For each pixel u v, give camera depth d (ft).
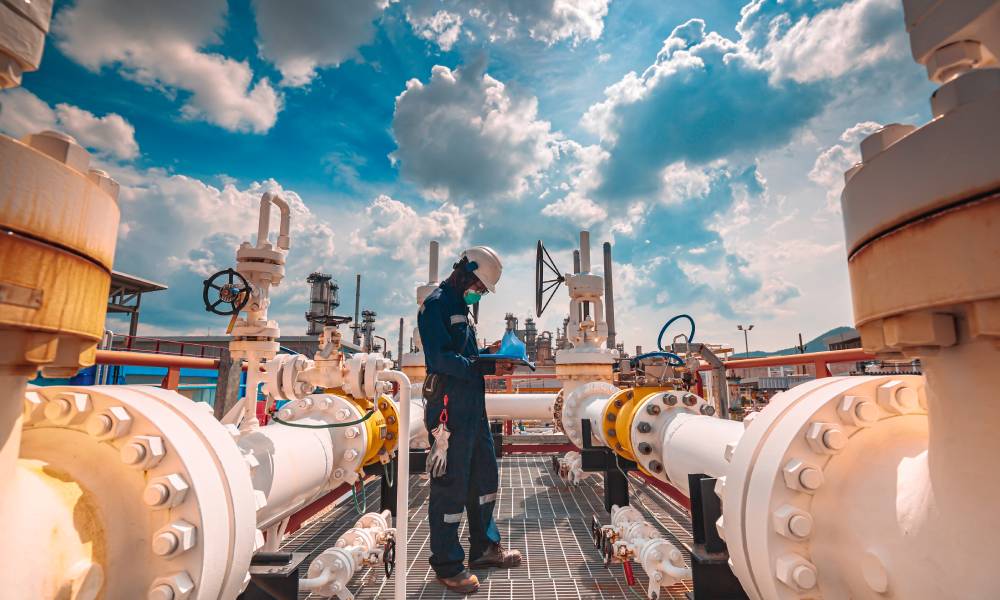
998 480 2.08
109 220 2.44
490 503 8.07
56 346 2.11
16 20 1.91
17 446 2.17
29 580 2.25
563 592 6.96
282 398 7.66
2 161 1.84
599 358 15.31
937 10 2.19
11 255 1.85
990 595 2.10
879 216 2.27
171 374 9.94
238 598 4.49
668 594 6.61
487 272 8.31
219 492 3.40
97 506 2.92
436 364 7.50
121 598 2.91
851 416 3.34
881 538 2.87
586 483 14.24
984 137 1.83
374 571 7.55
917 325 2.14
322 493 8.25
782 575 3.28
